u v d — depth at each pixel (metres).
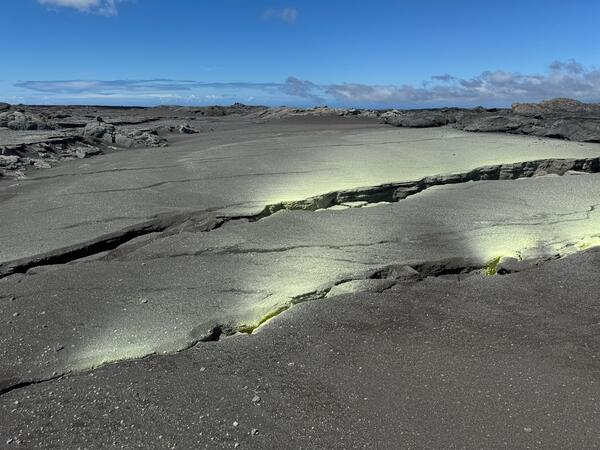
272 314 4.97
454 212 7.76
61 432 3.48
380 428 3.51
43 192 9.22
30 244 6.36
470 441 3.38
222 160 12.05
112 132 17.70
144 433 3.46
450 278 5.80
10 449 3.33
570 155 11.99
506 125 18.28
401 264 5.82
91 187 9.25
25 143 13.65
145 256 6.14
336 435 3.45
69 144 15.19
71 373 4.09
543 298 5.32
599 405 3.72
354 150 13.56
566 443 3.35
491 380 4.02
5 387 3.93
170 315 4.85
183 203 7.98
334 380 4.03
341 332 4.68
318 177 9.79
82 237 6.54
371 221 7.33
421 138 16.44
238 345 4.49
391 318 4.93
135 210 7.60
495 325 4.82
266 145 15.03
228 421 3.57
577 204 8.12
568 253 6.27
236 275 5.61
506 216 7.54
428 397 3.83
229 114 36.53
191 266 5.86
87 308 5.00
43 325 4.71
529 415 3.62
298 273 5.64
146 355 4.30
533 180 9.83
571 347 4.47
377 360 4.29
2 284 5.51
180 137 20.11
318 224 7.21
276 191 8.64
